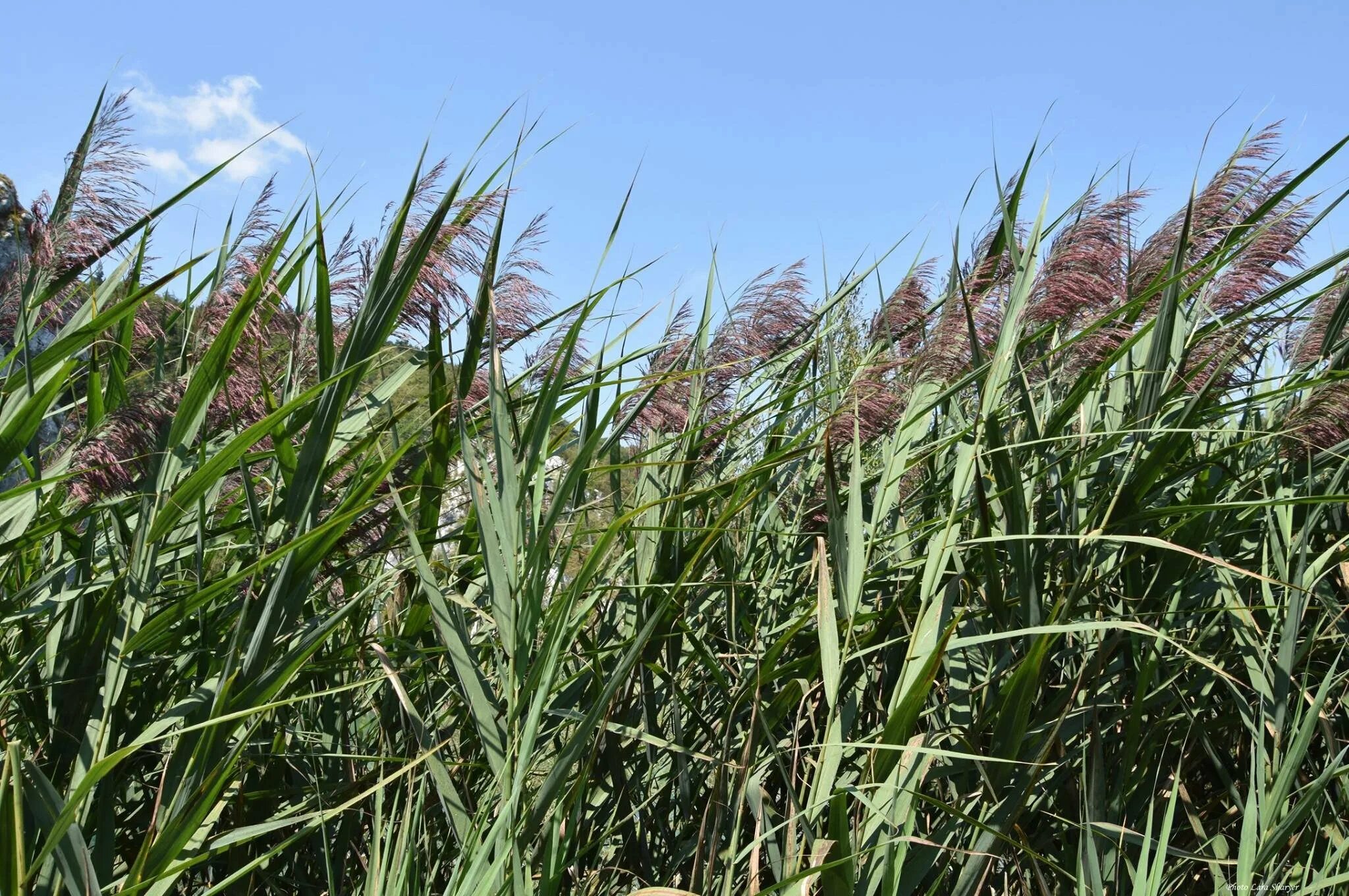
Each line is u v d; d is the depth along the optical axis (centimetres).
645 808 321
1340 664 326
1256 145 338
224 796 259
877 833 229
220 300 244
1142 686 256
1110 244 304
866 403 303
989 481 317
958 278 307
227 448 208
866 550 258
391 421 269
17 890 170
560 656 229
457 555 305
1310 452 291
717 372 353
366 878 254
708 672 354
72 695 228
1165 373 276
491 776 290
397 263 239
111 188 261
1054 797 289
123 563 246
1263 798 251
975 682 296
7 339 270
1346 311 318
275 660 244
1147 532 300
